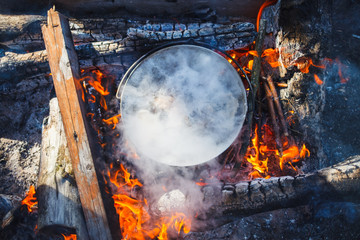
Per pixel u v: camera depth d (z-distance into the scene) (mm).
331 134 2443
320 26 2193
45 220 1890
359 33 2473
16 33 2441
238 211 2055
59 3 2605
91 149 2008
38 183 2041
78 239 1870
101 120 2412
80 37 2496
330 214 2180
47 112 2652
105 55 2279
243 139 2221
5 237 2148
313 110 2369
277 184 2047
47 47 2109
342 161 2361
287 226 2225
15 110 2648
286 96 2439
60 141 2115
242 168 2436
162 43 2229
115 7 2650
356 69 2484
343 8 2434
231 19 2699
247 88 2432
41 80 2553
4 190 2441
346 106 2459
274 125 2436
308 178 2053
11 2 2578
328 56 2318
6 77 2430
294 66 2287
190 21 2670
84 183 1958
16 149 2574
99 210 1932
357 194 2037
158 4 2621
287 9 2166
